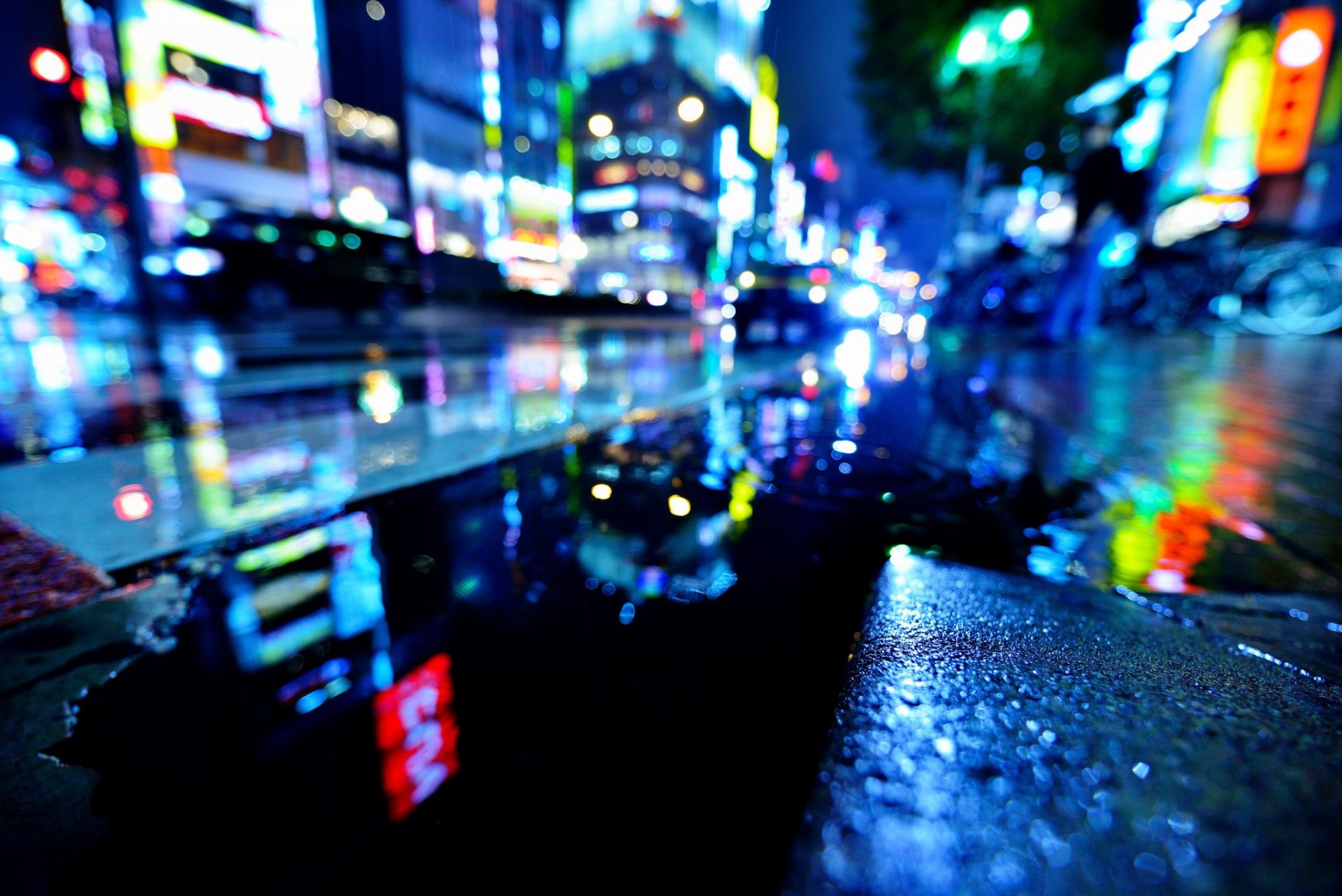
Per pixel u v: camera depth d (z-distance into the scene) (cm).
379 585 115
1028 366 498
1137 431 251
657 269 5334
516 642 96
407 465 194
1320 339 753
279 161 2448
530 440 233
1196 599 102
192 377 400
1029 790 47
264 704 79
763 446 230
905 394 360
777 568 124
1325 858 39
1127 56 883
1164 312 877
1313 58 764
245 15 2244
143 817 60
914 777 50
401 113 3014
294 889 52
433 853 56
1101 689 63
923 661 71
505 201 4347
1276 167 813
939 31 1073
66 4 1275
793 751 71
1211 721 57
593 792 64
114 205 1361
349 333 879
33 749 70
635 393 360
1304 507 158
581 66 5391
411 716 77
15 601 104
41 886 53
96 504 154
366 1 2775
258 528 141
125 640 94
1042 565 122
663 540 137
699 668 88
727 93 6078
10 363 460
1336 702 62
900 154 1365
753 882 53
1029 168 1223
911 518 152
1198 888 38
